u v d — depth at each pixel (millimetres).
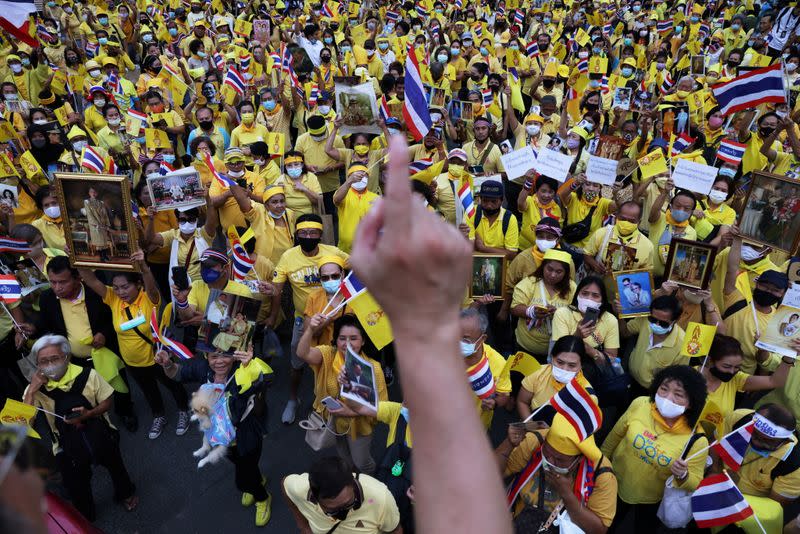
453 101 10727
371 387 4211
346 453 4949
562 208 7531
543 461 3537
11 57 11734
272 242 6773
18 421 4355
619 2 23297
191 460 5598
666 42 18094
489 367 4348
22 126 9961
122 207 5098
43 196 6535
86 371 4609
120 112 10500
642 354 5117
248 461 4590
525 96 14453
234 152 6711
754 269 5992
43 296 5531
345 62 14188
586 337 4836
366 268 648
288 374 6750
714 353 4488
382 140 9273
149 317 5441
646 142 9711
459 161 7395
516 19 19312
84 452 4594
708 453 4090
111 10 18484
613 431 4328
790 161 8938
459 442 647
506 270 5871
